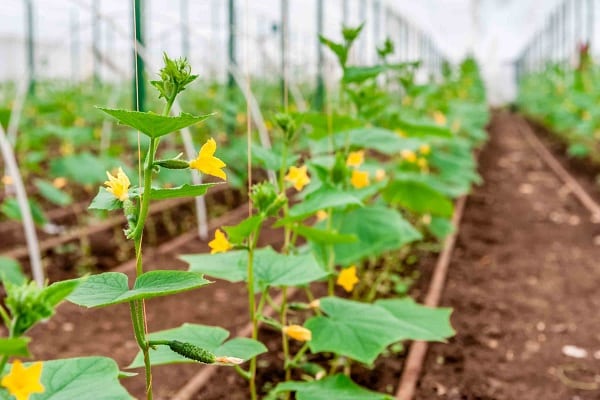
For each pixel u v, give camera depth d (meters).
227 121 8.38
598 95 11.58
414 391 3.20
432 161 5.89
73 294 1.48
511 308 4.39
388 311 2.71
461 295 4.60
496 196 8.45
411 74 5.26
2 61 22.81
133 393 3.10
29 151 8.91
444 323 2.87
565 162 11.52
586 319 4.22
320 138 3.65
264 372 3.29
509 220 7.05
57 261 5.11
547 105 16.34
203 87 11.05
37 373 1.11
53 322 3.94
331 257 3.22
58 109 7.59
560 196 8.44
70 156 6.42
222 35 14.39
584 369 3.51
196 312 4.15
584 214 7.33
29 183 7.77
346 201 2.45
